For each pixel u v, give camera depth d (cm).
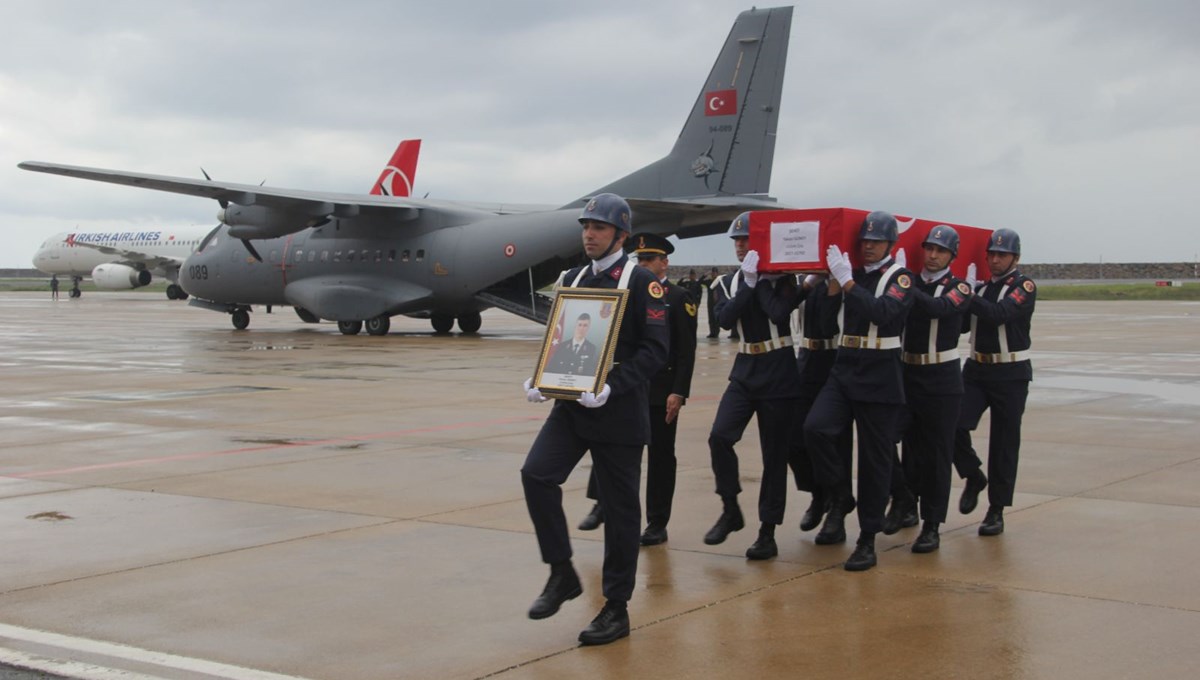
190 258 3341
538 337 3055
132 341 2805
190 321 3997
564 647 515
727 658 496
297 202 2898
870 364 657
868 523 652
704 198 2723
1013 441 742
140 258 6184
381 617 558
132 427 1241
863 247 670
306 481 917
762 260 687
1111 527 744
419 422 1284
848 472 723
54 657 496
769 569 655
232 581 620
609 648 513
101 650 505
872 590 605
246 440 1144
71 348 2542
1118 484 892
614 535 532
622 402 541
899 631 530
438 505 822
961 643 511
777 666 485
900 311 646
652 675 477
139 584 614
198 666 485
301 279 3152
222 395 1566
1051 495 852
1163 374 1856
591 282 564
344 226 3075
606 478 541
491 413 1366
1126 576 622
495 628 543
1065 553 679
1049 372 1895
